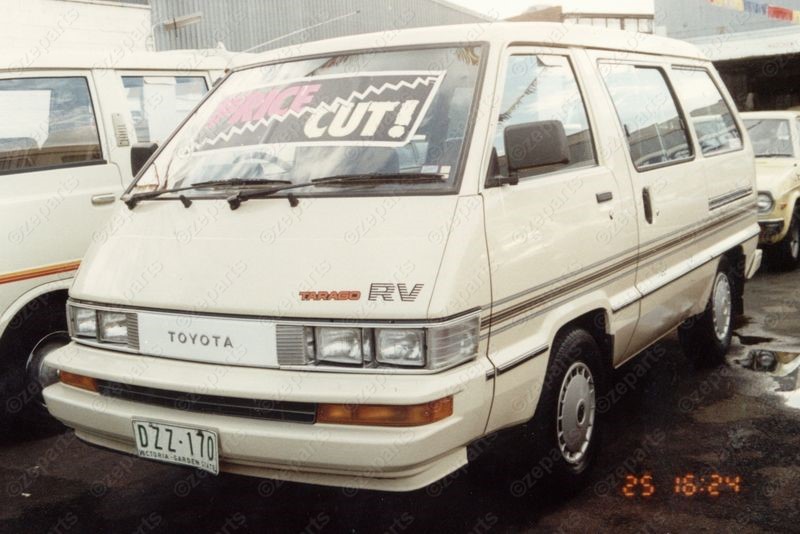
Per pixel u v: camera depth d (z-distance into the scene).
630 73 4.47
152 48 13.37
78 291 3.39
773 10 11.74
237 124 3.77
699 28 14.22
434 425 2.75
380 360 2.80
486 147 3.18
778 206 8.28
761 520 3.42
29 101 4.86
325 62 3.79
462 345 2.85
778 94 14.91
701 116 5.26
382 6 18.86
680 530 3.37
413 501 3.70
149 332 3.17
